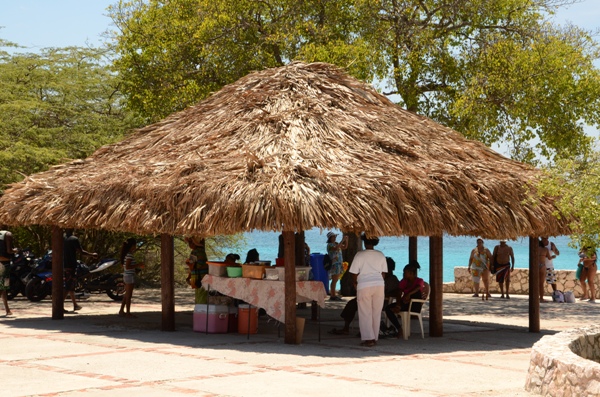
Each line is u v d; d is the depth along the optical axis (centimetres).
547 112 2220
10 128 2250
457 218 1270
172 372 966
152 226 1248
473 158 1473
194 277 1497
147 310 1884
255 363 1046
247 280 1347
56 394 820
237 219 1171
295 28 2212
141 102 2395
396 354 1159
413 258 1692
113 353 1130
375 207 1176
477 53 2281
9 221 1493
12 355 1105
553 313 1936
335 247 2239
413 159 1362
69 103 2519
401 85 2298
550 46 2197
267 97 1462
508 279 2355
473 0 2244
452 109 2239
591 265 2269
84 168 1557
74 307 1809
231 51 2259
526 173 1464
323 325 1590
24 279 2069
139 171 1368
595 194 1101
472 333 1474
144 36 2373
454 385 905
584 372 775
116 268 2808
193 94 2256
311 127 1359
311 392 845
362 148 1338
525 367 1051
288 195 1155
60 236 1611
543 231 1386
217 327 1405
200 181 1244
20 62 2547
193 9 2320
